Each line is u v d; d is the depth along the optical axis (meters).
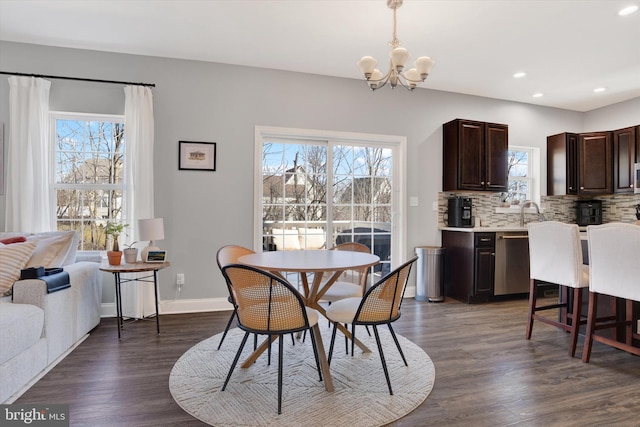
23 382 1.97
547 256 2.72
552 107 5.05
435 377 2.17
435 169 4.43
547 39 3.10
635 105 4.68
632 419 1.75
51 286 2.28
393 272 1.94
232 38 3.12
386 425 1.68
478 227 4.36
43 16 2.77
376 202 4.28
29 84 3.13
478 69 3.75
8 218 3.09
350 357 2.45
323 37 3.10
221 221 3.66
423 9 2.63
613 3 2.55
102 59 3.38
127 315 3.33
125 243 3.32
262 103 3.77
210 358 2.42
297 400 1.89
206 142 3.61
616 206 4.97
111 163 3.51
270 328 1.80
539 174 5.00
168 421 1.70
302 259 2.31
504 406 1.86
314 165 4.07
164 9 2.67
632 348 2.25
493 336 2.93
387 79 2.58
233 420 1.70
